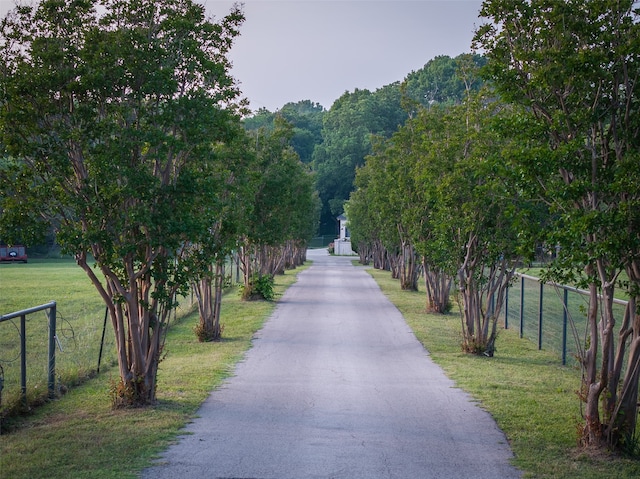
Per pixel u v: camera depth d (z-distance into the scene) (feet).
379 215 105.40
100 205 29.09
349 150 332.19
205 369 43.34
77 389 37.17
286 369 43.93
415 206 72.38
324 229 383.04
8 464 23.70
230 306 82.43
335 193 341.21
